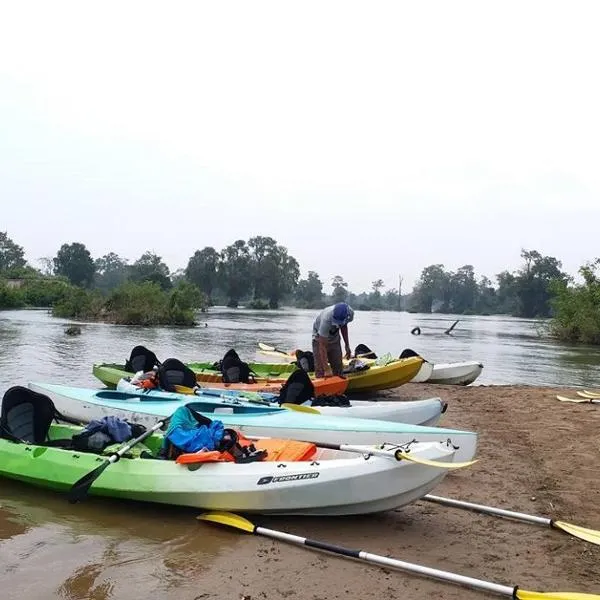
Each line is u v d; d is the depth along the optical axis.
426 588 5.14
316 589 5.09
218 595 4.98
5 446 7.47
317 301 137.00
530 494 7.47
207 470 6.58
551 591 5.17
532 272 104.56
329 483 6.23
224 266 101.88
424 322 70.38
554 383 18.77
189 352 23.86
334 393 12.91
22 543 5.91
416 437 8.10
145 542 5.95
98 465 6.87
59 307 44.94
